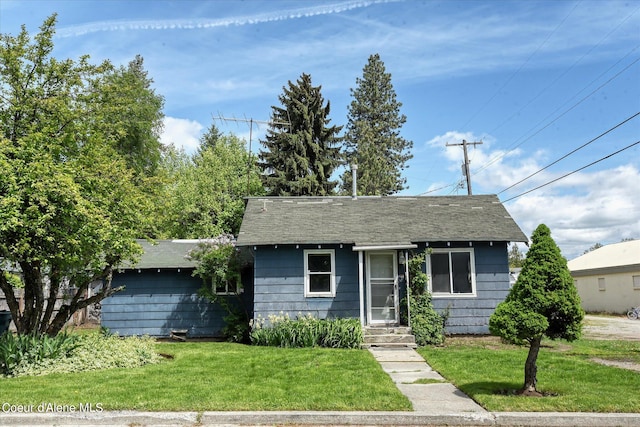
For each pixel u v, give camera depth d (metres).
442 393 7.90
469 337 15.01
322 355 11.20
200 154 42.56
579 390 7.73
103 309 17.20
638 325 21.53
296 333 13.53
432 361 10.71
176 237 33.09
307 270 15.38
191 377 8.77
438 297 15.40
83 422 6.54
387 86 48.75
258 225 16.41
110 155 13.09
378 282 15.38
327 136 36.19
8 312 14.83
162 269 17.30
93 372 9.41
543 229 7.87
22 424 6.53
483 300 15.38
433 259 15.65
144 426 6.48
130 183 12.37
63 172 10.51
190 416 6.59
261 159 36.69
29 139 10.45
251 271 17.52
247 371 9.34
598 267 31.17
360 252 14.67
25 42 11.57
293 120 35.66
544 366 9.78
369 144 44.22
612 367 9.70
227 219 34.25
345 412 6.68
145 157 32.06
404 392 7.98
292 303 15.21
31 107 11.16
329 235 15.50
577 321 7.56
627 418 6.47
